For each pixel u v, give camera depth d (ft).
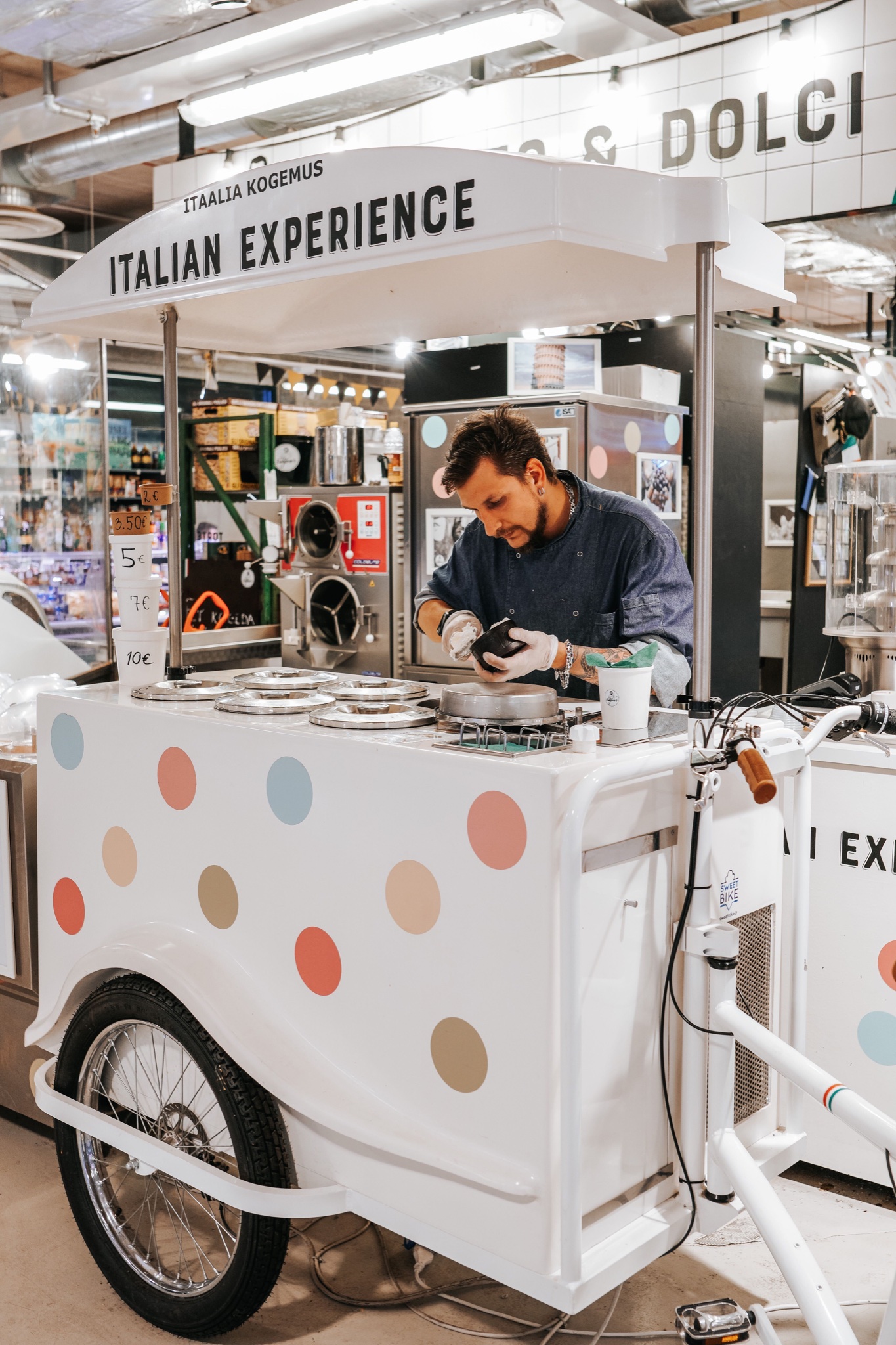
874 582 9.03
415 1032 6.20
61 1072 7.90
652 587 8.91
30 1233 8.51
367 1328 7.36
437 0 14.16
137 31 15.20
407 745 6.16
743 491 16.69
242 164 22.26
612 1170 6.05
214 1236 8.19
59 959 8.48
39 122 18.84
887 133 15.30
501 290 8.13
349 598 17.83
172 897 7.55
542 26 14.14
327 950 6.61
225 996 6.95
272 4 17.20
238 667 19.75
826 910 8.89
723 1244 8.28
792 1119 7.36
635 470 14.74
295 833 6.71
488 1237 5.86
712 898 6.49
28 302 21.86
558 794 5.51
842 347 19.70
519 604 9.86
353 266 6.56
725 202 6.19
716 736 6.50
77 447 21.56
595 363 15.10
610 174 5.89
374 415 20.40
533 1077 5.67
